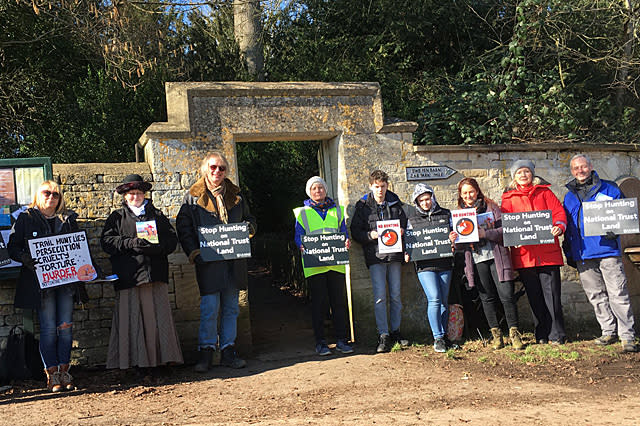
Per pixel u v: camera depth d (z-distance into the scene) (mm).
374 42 12344
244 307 7207
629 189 8562
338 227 7141
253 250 16953
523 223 6707
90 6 9336
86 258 5719
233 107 7434
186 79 11336
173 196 7117
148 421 4516
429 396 5023
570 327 8133
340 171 7816
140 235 5867
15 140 11500
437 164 8094
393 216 7176
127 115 9977
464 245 7020
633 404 4641
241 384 5766
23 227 5598
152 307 6008
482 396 4977
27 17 11648
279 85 7582
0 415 4801
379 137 7938
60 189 6227
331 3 13156
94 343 6785
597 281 6926
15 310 6520
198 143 7266
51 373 5598
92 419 4594
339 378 5801
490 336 7590
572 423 4148
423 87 11430
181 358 6109
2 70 11680
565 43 11945
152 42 10906
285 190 12461
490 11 12938
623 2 12430
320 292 7008
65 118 10984
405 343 7156
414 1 12273
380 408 4695
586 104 10695
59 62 12438
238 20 12680
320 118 7738
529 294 7094
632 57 12469
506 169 8336
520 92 10875
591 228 6684
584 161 6980
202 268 6391
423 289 7730
